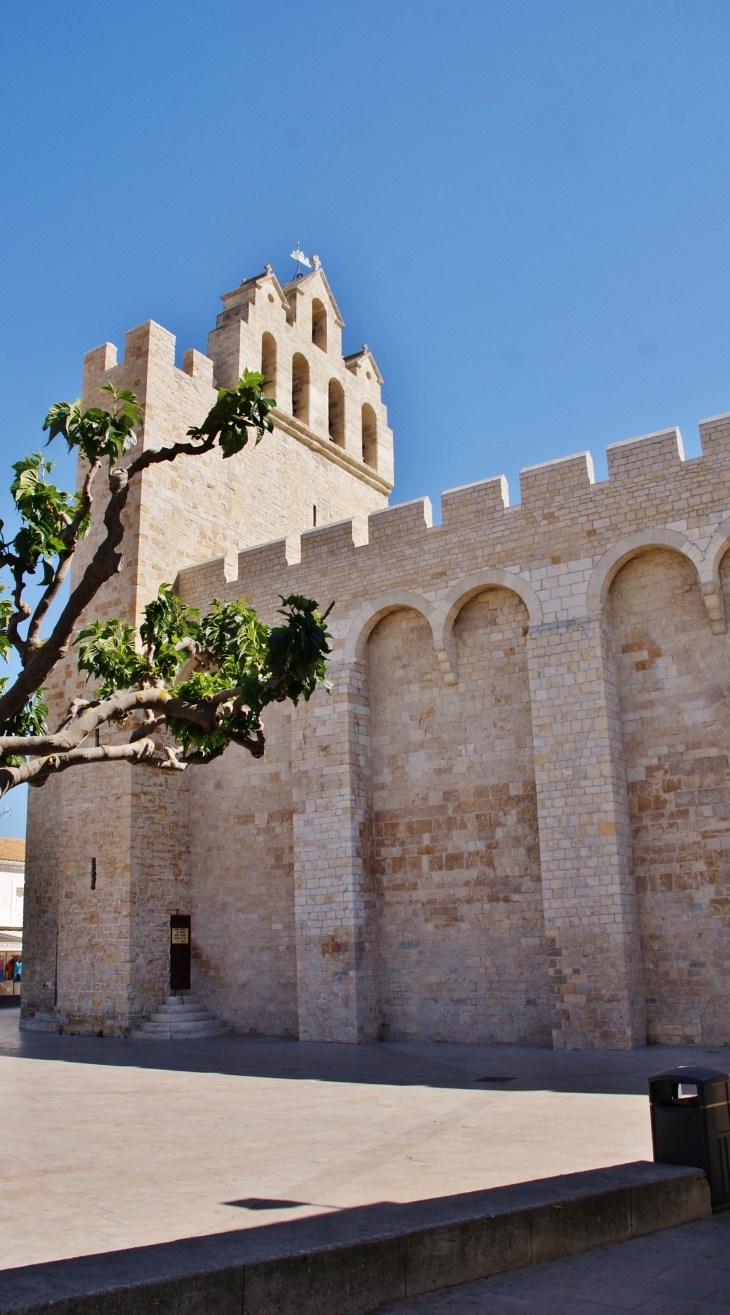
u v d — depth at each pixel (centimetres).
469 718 2380
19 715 1501
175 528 2981
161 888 2728
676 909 2020
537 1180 866
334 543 2647
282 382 3525
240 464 3284
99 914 2694
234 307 3519
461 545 2414
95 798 2777
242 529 3241
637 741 2128
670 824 2058
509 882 2250
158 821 2759
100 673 1600
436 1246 713
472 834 2320
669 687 2112
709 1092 955
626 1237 841
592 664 2134
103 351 3184
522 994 2180
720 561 2086
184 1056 2123
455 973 2280
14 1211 870
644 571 2189
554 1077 1655
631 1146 1101
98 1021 2634
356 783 2452
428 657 2470
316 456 3669
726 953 1953
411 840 2406
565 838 2088
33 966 3002
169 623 1631
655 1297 696
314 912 2417
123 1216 845
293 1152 1116
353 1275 663
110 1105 1489
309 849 2461
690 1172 920
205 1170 1032
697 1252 801
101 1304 549
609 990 1973
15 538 1227
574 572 2220
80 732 1222
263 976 2608
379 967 2388
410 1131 1225
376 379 4144
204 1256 625
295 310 3694
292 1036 2511
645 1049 1930
